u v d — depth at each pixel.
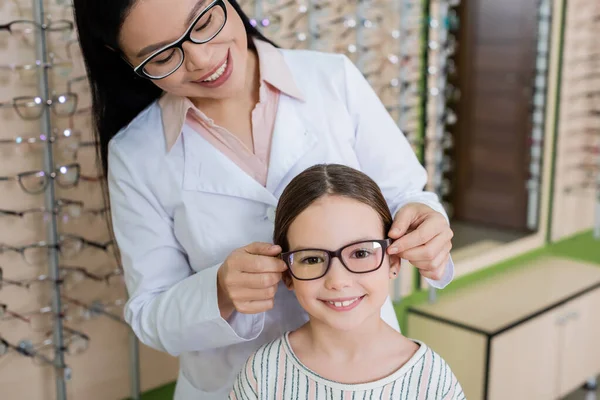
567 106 3.14
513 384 2.31
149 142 1.11
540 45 2.90
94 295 1.83
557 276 2.77
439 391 0.96
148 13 0.90
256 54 1.12
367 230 0.94
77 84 1.70
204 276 1.03
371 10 2.27
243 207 1.08
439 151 2.54
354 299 0.93
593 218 3.50
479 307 2.44
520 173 2.94
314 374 0.98
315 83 1.13
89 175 1.77
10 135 1.61
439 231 0.98
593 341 2.67
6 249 1.64
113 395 1.93
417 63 2.43
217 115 1.09
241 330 1.08
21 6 1.58
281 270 0.94
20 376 1.72
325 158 1.11
